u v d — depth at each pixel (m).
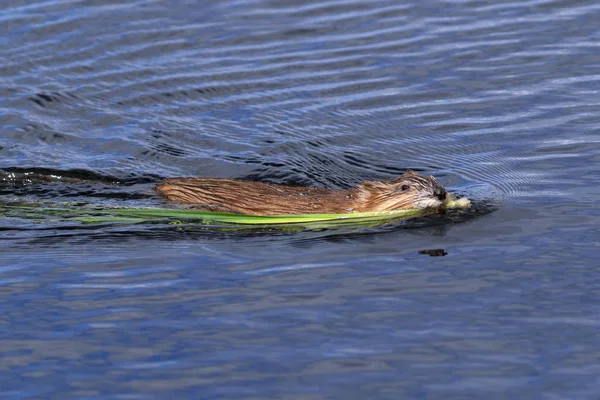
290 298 40.00
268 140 59.47
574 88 64.19
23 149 58.69
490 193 51.06
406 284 40.97
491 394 33.09
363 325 37.72
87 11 77.19
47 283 41.97
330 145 58.81
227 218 48.38
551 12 75.50
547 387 33.41
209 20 75.81
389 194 49.12
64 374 34.97
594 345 35.81
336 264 43.19
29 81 67.31
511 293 39.88
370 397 33.09
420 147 58.19
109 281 42.03
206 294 40.56
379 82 66.50
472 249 44.22
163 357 35.84
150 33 73.69
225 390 33.69
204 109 63.69
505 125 60.09
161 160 57.44
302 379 34.22
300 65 69.06
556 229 45.88
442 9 77.19
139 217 48.91
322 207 49.72
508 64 68.06
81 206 50.81
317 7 77.94
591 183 51.50
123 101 64.81
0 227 48.00
